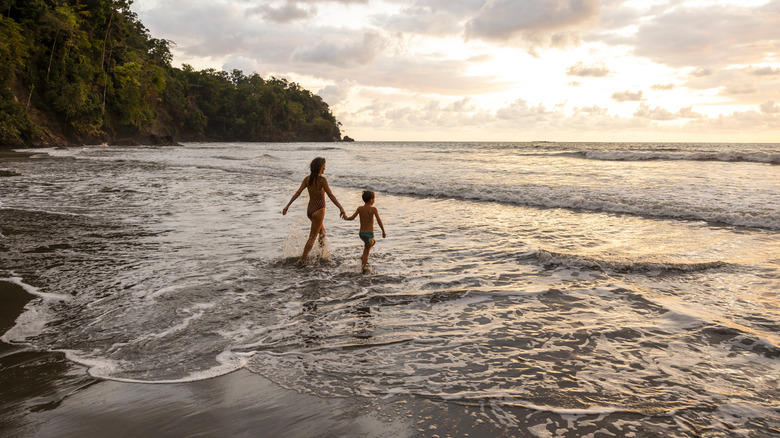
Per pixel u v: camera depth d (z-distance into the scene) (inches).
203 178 762.8
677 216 413.7
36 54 2060.8
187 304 182.4
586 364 133.6
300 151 2142.0
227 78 6427.2
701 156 1174.3
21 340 145.9
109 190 574.9
